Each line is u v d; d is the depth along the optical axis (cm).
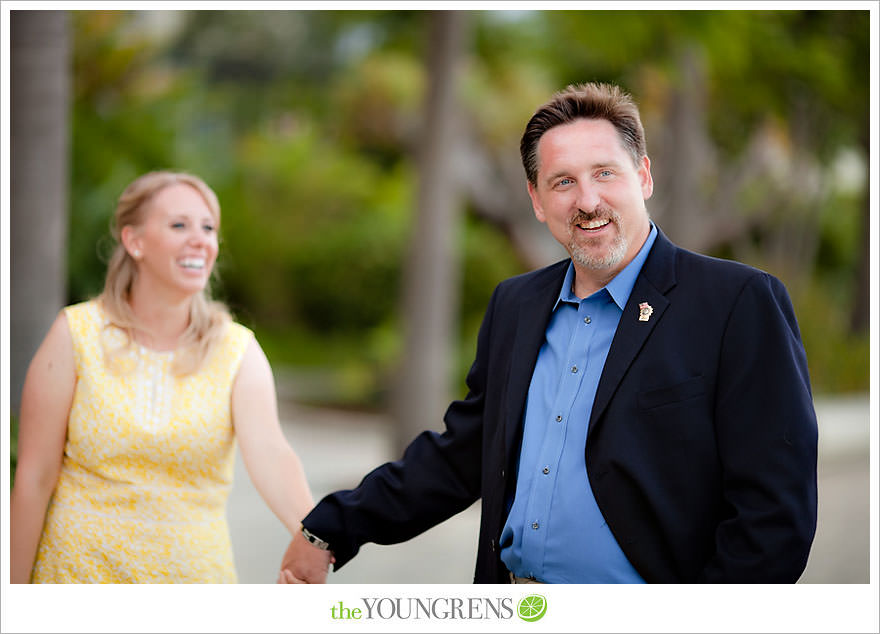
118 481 229
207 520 237
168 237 233
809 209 1448
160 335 239
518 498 201
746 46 690
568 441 195
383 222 1435
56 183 388
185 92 1005
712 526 184
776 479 176
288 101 1338
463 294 1243
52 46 387
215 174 1414
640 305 194
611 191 196
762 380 180
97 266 872
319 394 1169
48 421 230
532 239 1385
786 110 902
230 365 240
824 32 809
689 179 936
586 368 198
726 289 188
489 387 215
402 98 1272
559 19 628
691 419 183
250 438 242
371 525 230
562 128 200
